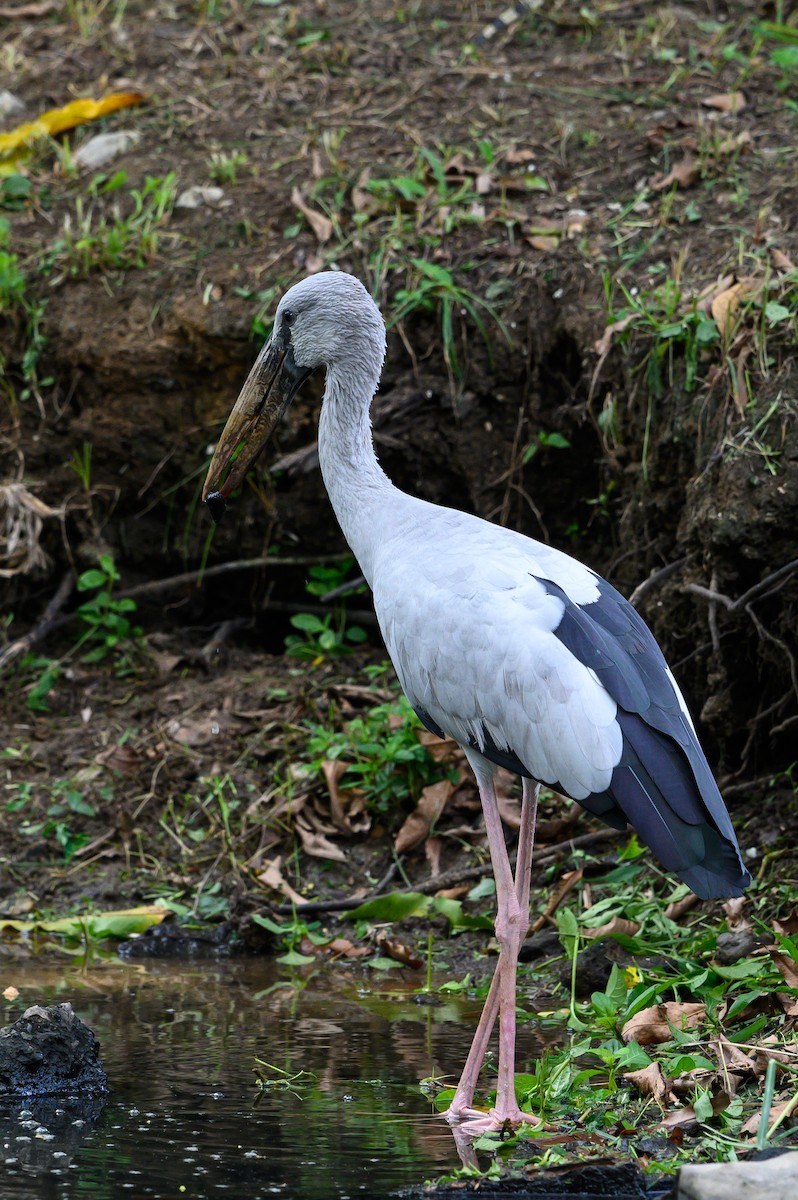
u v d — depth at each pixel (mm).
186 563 13750
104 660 13305
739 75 14797
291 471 12703
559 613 7328
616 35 15789
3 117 15898
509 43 15984
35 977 9609
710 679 10469
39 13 17641
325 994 9344
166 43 16703
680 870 6789
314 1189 6301
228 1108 7262
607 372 11766
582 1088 7465
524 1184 6309
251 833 11383
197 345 13195
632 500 11477
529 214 13305
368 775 11398
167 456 13492
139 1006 9000
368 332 8789
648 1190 6320
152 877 11227
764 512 9891
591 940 9469
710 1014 7930
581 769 7082
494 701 7363
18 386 13914
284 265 13492
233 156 14695
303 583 13656
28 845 11453
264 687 12672
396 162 14289
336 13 16844
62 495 13695
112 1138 6875
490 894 10508
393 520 8305
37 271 13969
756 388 10547
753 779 10703
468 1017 8844
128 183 14766
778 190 12789
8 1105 7289
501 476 12680
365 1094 7480
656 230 12703
